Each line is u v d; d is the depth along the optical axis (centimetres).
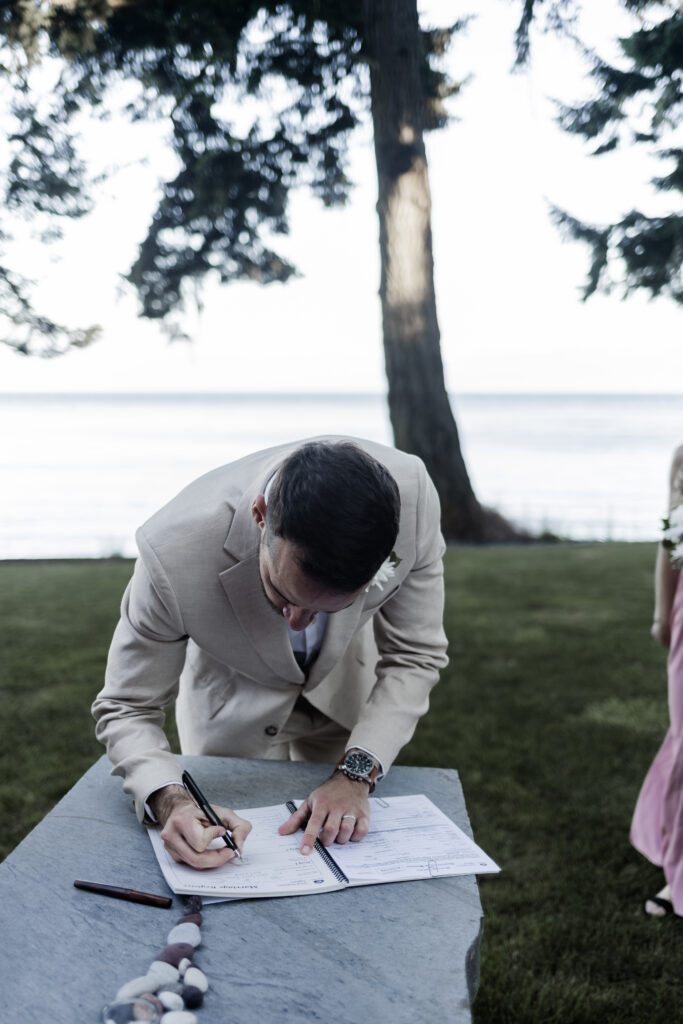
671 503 262
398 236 1149
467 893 147
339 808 166
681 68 794
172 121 942
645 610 695
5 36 777
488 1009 231
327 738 232
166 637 173
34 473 2878
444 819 172
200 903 141
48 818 169
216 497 169
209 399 16800
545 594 762
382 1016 117
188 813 156
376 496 129
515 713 461
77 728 434
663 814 270
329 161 1089
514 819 339
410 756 403
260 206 1100
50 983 121
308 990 122
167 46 848
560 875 298
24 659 553
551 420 7588
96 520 1741
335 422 7150
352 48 980
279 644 176
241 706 197
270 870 151
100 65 825
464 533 1212
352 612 180
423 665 196
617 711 462
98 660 552
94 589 801
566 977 245
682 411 9969
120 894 143
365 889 148
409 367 1191
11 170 805
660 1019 227
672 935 264
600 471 3056
